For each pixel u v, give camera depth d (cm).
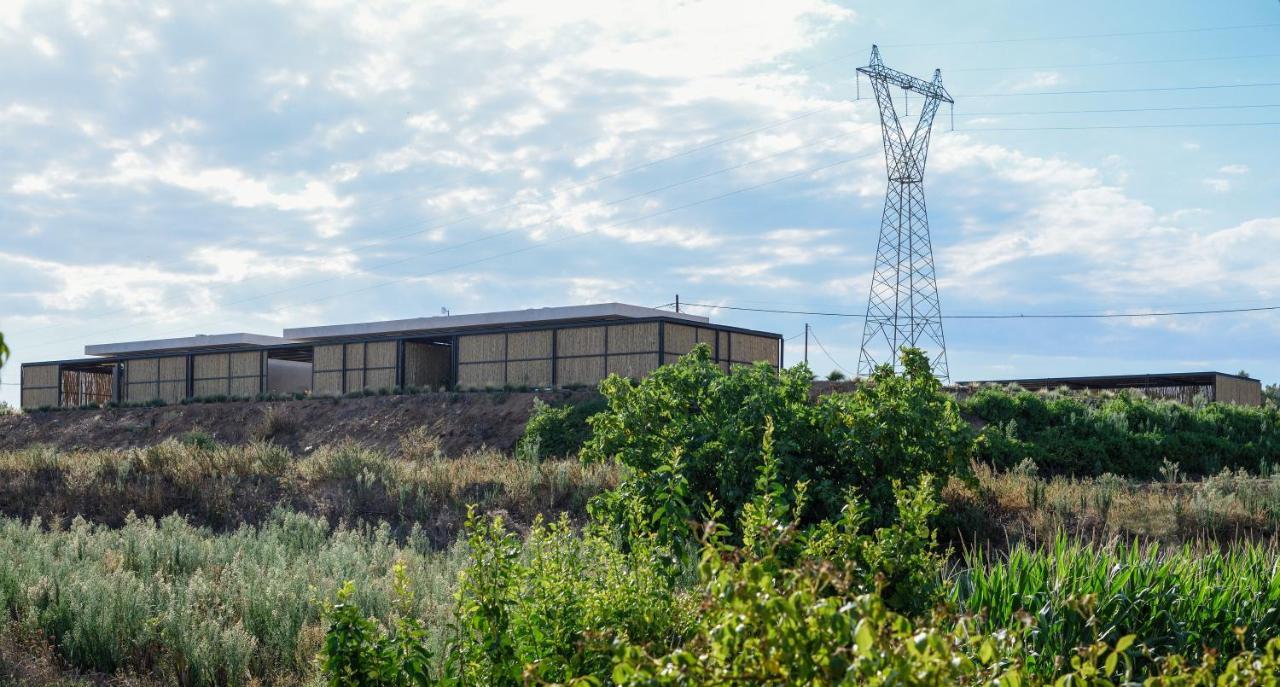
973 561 959
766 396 1276
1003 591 745
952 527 1450
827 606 309
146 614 911
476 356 4725
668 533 781
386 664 604
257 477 1927
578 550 699
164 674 820
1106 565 781
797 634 313
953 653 348
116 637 863
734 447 1210
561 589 615
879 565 615
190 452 2100
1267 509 1583
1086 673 382
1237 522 1523
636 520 820
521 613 607
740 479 1202
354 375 5138
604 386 1315
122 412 5334
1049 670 661
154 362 6062
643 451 1233
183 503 1816
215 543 1361
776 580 491
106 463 2036
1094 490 1719
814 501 1243
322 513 1739
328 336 5916
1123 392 3453
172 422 4950
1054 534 1449
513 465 2005
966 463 1292
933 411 1285
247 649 838
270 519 1681
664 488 812
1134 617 734
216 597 991
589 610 586
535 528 724
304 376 6316
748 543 598
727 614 340
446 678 618
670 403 1304
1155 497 1683
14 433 5381
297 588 1027
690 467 1215
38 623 908
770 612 318
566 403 3866
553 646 588
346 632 604
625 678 348
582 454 1305
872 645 303
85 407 5703
